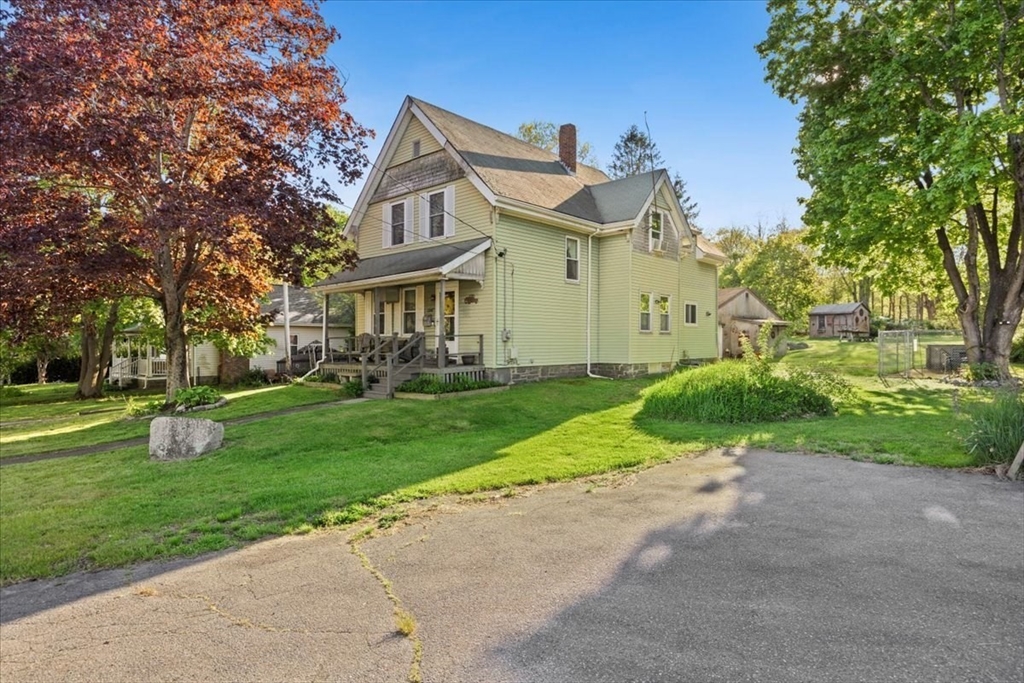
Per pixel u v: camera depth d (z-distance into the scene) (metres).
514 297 14.77
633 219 16.45
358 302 18.59
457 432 9.16
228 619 3.32
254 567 4.09
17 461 8.46
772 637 2.86
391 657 2.82
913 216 12.89
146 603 3.59
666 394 10.38
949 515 4.61
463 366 13.66
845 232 13.78
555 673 2.62
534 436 8.55
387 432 9.11
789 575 3.58
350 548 4.38
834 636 2.84
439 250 15.24
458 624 3.13
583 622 3.08
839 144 14.34
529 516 4.98
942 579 3.45
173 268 13.17
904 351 16.91
